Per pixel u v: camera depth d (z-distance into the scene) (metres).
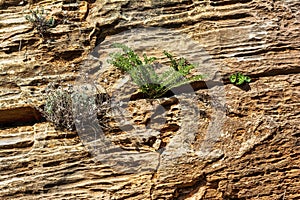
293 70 4.94
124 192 4.45
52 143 4.61
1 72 4.91
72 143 4.61
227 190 4.50
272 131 4.65
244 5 5.22
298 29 5.11
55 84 4.89
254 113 4.75
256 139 4.62
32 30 5.12
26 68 4.95
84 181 4.48
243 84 4.88
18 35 5.10
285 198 4.50
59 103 4.67
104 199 4.42
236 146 4.61
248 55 5.00
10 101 4.77
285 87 4.85
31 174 4.48
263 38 5.05
